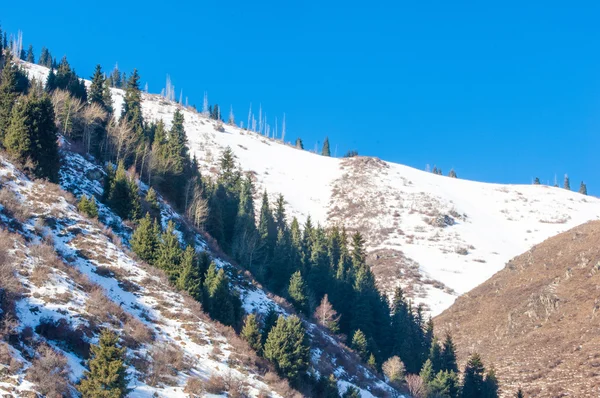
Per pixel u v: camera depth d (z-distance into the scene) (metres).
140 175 59.31
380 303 66.12
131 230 44.75
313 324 51.16
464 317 79.19
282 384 29.41
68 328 24.17
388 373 52.72
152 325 30.19
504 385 55.25
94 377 20.11
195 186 64.81
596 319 60.94
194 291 36.75
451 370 53.41
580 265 75.25
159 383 24.14
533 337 64.12
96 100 74.69
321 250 70.62
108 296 30.52
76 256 33.91
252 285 51.12
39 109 44.47
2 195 34.91
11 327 21.56
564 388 50.75
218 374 27.70
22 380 19.16
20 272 27.05
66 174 48.38
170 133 80.38
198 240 54.47
